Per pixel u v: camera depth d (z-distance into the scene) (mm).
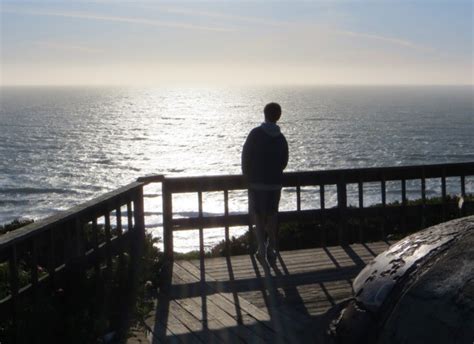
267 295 6297
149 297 6320
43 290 4766
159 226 42719
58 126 174500
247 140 7016
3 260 4211
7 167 91000
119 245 6332
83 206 5484
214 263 7645
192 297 6301
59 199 66562
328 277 6879
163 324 5516
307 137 134750
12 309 4336
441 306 2521
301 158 97938
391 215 8586
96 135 145000
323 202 8273
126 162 95062
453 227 3035
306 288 6492
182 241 37125
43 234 4852
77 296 5180
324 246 8328
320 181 8242
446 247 2836
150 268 7008
